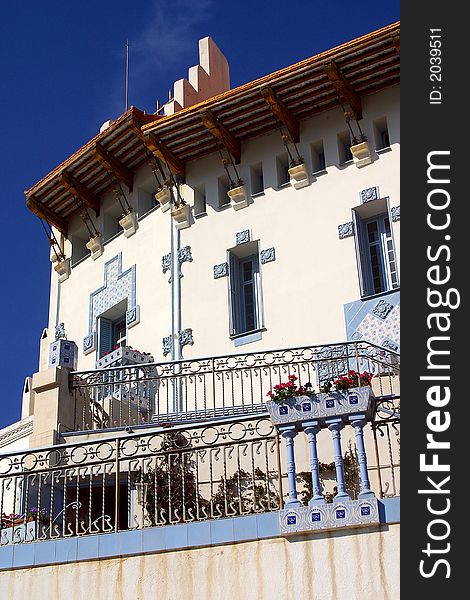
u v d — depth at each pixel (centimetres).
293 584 963
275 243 2103
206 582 1000
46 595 1059
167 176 2347
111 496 1458
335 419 1030
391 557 939
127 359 2053
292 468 1027
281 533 985
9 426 1978
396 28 1903
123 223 2392
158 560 1032
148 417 1752
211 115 2131
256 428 1119
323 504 984
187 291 2181
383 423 1075
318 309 1981
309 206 2094
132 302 2288
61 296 2531
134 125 2248
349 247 2005
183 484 1119
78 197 2452
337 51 1975
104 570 1050
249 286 2159
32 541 1099
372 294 1966
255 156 2212
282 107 2105
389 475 1240
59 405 1575
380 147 2080
